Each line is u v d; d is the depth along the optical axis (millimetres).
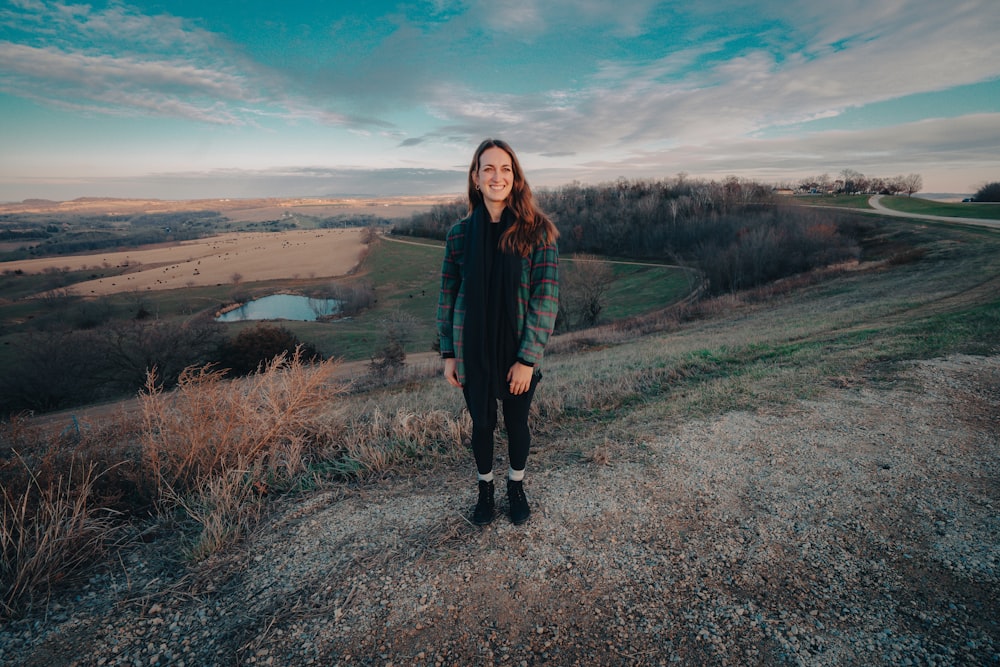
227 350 29328
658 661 1562
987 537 2109
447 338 2248
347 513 2521
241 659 1616
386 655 1615
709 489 2625
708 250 50844
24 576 1909
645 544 2158
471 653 1614
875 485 2611
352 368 24031
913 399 4023
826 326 11016
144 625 1773
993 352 5438
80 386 28062
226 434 3023
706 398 4305
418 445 3465
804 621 1695
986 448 3045
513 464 2312
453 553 2129
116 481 2670
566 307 40969
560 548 2145
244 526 2420
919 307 13312
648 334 21703
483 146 1969
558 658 1587
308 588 1945
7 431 2805
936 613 1706
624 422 3822
